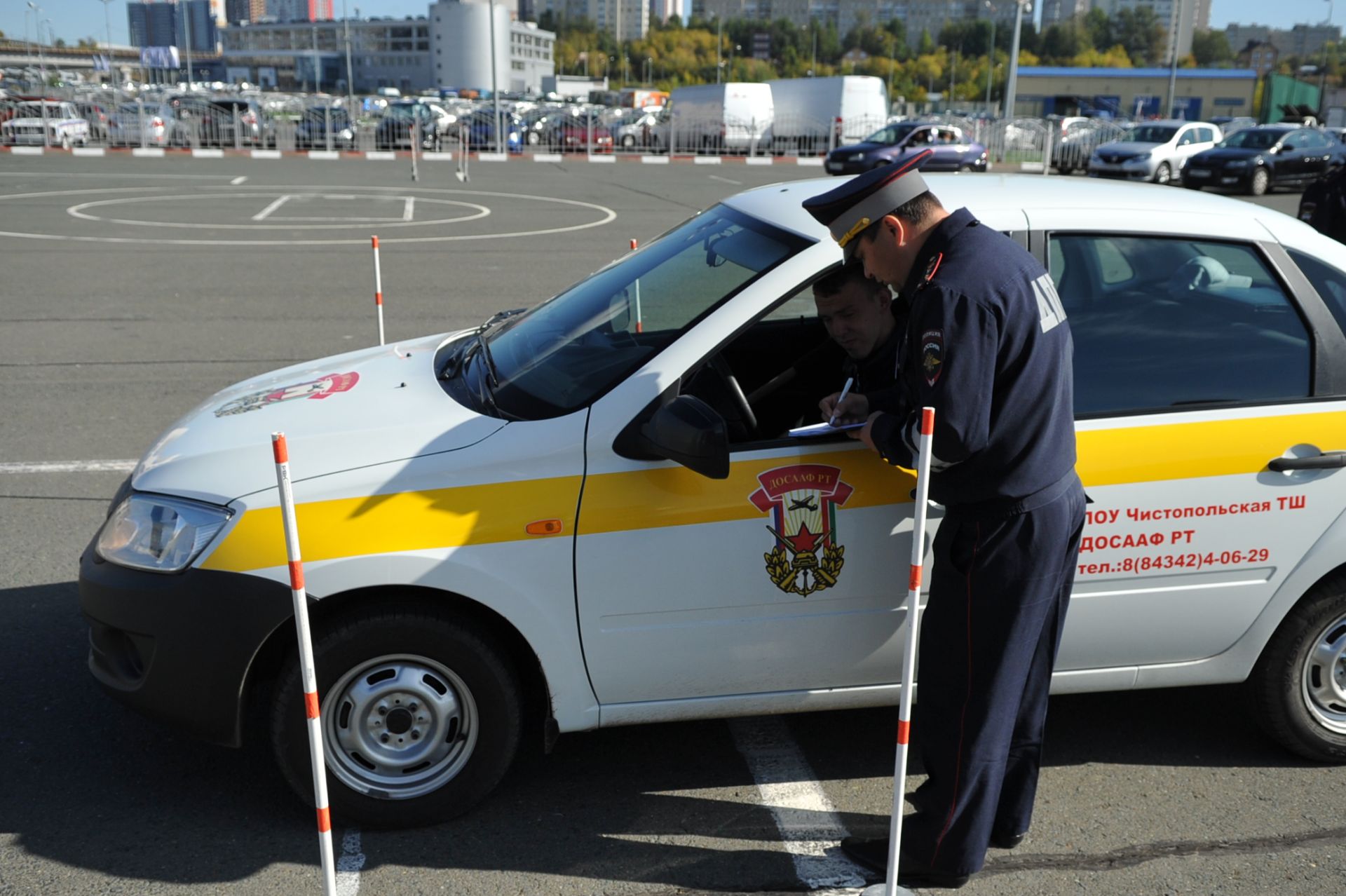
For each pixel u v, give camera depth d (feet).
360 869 10.10
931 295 8.52
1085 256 11.09
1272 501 10.89
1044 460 8.91
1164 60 541.75
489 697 10.43
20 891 9.70
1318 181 28.71
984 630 9.18
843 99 127.95
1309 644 11.48
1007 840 10.37
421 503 9.85
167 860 10.19
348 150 118.73
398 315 34.81
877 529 10.32
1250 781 11.75
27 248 46.32
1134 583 10.91
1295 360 11.11
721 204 13.17
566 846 10.49
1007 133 119.96
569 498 9.97
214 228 54.08
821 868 10.23
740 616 10.37
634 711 10.67
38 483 19.79
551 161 116.37
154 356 29.09
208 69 532.32
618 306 11.50
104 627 10.37
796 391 12.09
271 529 9.80
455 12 511.40
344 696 10.25
